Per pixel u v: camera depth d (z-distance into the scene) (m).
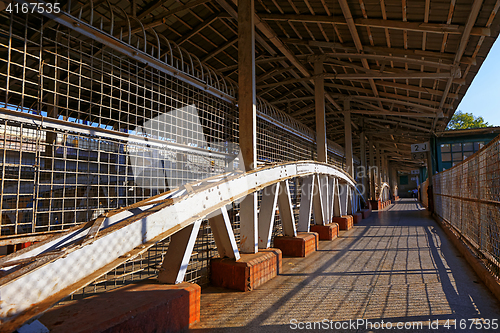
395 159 36.38
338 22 7.05
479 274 4.41
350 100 14.35
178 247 2.97
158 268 2.99
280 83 10.94
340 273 4.68
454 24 6.08
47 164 3.65
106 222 2.35
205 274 4.20
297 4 7.12
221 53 9.90
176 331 2.53
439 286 3.99
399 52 7.89
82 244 1.92
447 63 7.63
